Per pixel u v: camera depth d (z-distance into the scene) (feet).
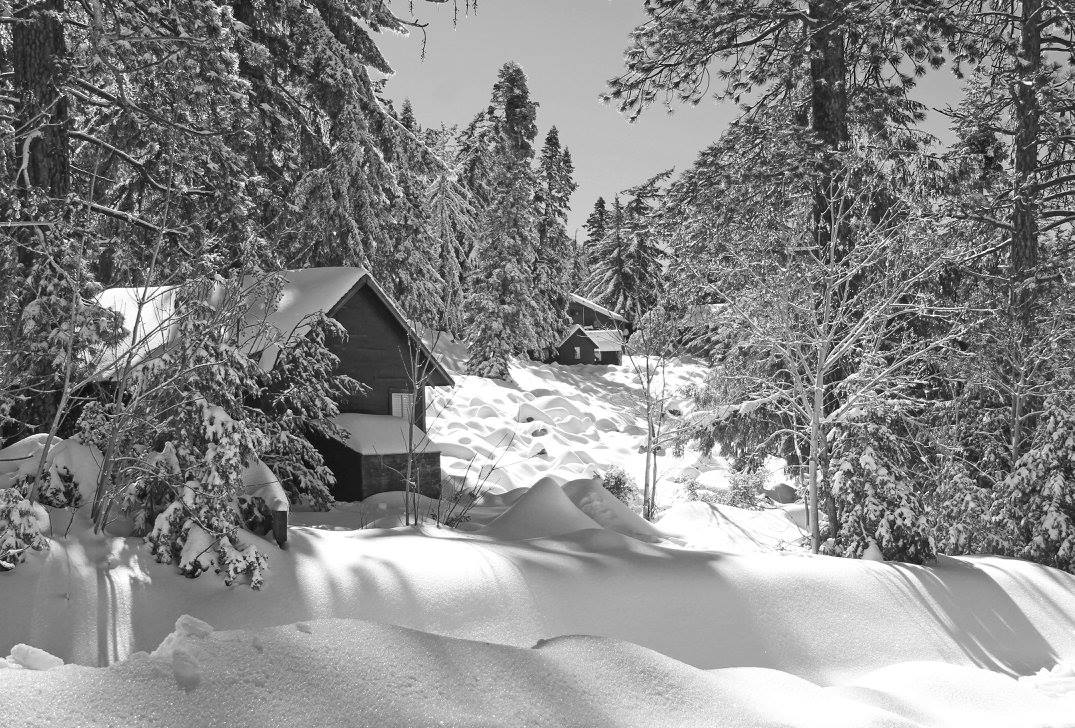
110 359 41.78
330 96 70.69
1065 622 33.30
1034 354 46.96
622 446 94.73
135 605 22.90
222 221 47.57
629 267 187.21
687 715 17.98
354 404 59.52
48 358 28.37
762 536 51.29
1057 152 62.85
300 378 46.88
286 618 23.63
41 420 35.12
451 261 122.21
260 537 27.40
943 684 26.25
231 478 25.44
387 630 17.40
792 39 57.00
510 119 165.27
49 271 28.99
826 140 56.75
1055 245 66.28
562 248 187.21
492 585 27.02
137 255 48.70
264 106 66.64
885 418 38.91
